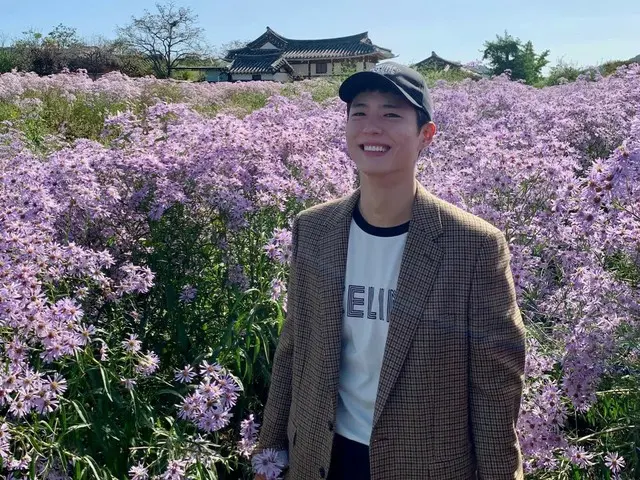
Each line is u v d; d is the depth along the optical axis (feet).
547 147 16.28
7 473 8.75
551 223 13.34
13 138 24.04
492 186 14.19
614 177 10.25
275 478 7.60
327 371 6.71
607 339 10.89
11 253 10.58
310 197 15.46
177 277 13.14
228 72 182.70
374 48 178.81
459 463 6.43
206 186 13.92
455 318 6.19
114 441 9.66
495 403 6.29
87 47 149.89
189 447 9.45
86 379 10.03
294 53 184.24
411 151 6.39
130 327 12.50
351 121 6.47
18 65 130.82
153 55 171.73
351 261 6.70
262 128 18.08
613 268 14.10
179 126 16.93
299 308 7.16
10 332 9.20
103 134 18.53
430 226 6.31
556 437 9.60
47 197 12.34
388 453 6.42
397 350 6.24
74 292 11.54
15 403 8.43
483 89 42.06
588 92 36.42
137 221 14.21
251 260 13.50
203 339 12.70
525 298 12.80
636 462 10.10
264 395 12.41
